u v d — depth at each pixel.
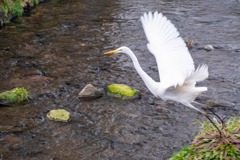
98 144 7.54
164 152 7.26
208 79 9.98
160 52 5.48
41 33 13.18
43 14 15.04
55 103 8.98
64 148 7.43
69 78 10.16
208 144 6.04
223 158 5.79
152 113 8.55
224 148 5.89
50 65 10.88
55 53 11.66
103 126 8.11
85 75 10.33
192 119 8.29
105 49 11.99
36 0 16.02
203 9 15.73
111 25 14.05
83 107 8.81
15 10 14.44
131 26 13.94
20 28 13.57
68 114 8.39
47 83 9.88
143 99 9.13
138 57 11.45
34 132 7.90
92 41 12.60
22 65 10.85
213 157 5.85
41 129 8.00
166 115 8.47
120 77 10.23
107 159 7.11
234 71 10.44
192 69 5.12
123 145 7.50
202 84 9.73
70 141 7.64
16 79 10.05
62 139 7.70
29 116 8.45
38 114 8.52
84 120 8.32
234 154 5.80
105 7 16.16
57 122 8.23
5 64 10.89
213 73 10.32
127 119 8.34
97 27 13.84
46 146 7.48
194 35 13.00
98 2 16.88
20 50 11.82
